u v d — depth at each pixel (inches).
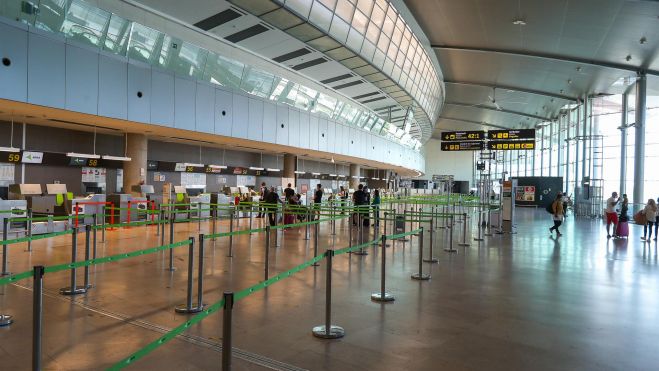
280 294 247.9
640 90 860.0
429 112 1419.8
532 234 617.9
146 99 615.5
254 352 162.4
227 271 307.3
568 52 816.3
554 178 1413.6
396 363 154.9
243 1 599.5
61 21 522.6
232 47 763.4
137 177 737.0
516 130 1004.6
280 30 698.2
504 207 622.2
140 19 607.5
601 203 1027.9
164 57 657.0
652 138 1066.1
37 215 541.3
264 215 769.6
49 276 275.9
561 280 299.4
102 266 311.9
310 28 688.4
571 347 172.9
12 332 177.5
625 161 1008.2
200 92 703.7
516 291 265.9
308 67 893.8
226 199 782.5
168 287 256.5
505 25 726.5
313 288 264.1
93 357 154.1
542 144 1657.2
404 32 885.2
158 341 104.7
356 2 726.5
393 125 1485.0
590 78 967.6
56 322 190.9
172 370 144.3
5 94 455.8
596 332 191.3
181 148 935.0
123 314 203.5
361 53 820.6
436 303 235.8
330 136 1082.1
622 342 179.0
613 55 790.5
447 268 338.6
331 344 172.1
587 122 1224.8
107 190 807.1
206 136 767.7
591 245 498.3
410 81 1074.1
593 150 1216.8
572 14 632.4
